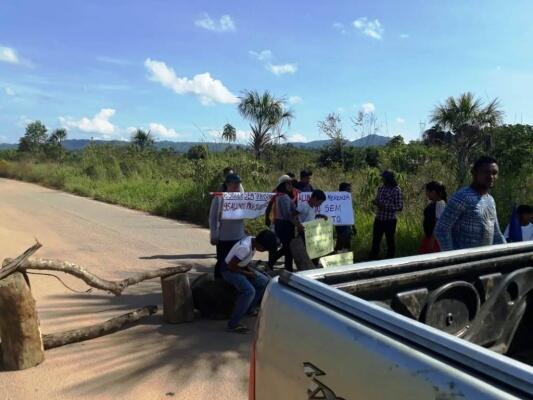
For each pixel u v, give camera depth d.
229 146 20.84
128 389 4.52
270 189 16.09
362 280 2.31
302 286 2.12
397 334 1.71
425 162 14.12
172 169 26.95
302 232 7.96
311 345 1.92
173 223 15.07
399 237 9.52
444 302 2.48
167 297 6.20
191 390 4.51
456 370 1.50
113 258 9.94
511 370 1.41
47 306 6.87
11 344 4.86
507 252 2.83
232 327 5.94
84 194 25.02
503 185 9.41
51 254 10.15
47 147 58.25
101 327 5.73
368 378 1.68
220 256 6.73
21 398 4.33
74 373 4.83
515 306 2.73
